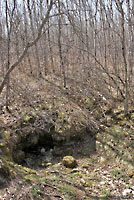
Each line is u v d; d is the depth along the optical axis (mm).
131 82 6531
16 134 5488
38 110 6492
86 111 6562
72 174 4504
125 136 5398
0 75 8336
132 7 6414
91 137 5953
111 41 8391
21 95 7293
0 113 6141
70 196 3660
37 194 3621
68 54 8906
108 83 7195
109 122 6082
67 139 5879
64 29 9516
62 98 7207
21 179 3982
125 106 5949
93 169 4730
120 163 4738
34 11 8391
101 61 8914
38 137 5957
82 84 7727
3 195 3486
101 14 7230
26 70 9766
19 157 5262
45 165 5055
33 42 3145
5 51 8336
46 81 8516
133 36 6574
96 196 3717
